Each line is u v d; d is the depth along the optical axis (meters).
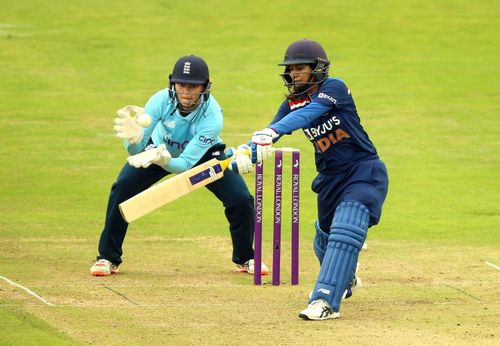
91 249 32.72
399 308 24.84
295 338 21.56
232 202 29.05
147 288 27.06
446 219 38.19
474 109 61.44
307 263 31.20
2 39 79.62
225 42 80.06
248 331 22.19
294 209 27.61
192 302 25.39
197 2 94.06
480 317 23.80
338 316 23.62
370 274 29.20
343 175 24.17
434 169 47.47
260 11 90.62
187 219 38.50
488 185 44.34
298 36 82.38
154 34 82.31
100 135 54.62
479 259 31.41
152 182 29.00
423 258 31.55
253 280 28.55
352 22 86.94
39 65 72.06
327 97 23.55
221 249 33.34
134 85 67.00
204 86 27.42
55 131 55.09
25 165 47.62
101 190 43.31
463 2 94.12
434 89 66.69
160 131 28.31
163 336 21.69
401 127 56.69
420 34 83.38
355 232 23.28
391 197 41.97
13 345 20.56
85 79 68.50
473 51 78.38
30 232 35.38
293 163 27.52
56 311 23.95
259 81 68.25
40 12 89.88
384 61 74.69
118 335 21.75
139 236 35.28
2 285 26.89
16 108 60.28
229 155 24.44
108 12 90.12
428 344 21.16
